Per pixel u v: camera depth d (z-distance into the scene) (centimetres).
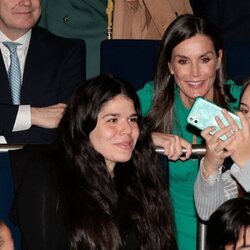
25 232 212
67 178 214
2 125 271
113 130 214
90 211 211
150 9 327
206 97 268
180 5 333
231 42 298
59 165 216
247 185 207
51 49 291
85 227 209
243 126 205
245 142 206
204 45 257
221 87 267
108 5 327
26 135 274
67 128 218
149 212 223
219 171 220
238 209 192
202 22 259
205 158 217
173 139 231
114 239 210
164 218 226
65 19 330
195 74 258
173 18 329
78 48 294
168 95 266
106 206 213
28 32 288
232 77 291
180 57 259
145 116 267
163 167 234
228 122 206
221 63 266
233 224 190
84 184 214
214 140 208
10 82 284
